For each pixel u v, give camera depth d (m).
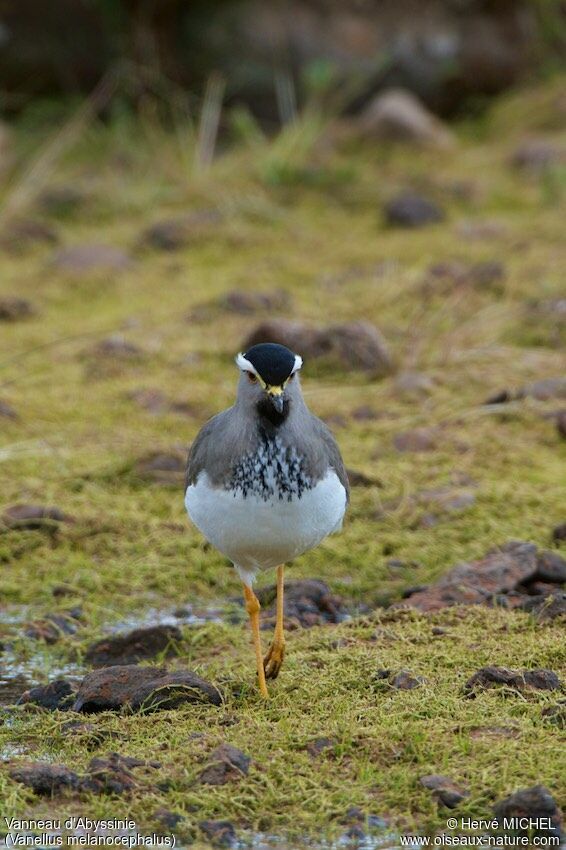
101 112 25.02
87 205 22.44
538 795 7.32
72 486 13.34
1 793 7.73
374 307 17.80
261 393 8.66
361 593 11.33
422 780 7.68
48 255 20.55
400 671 9.11
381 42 24.73
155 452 13.78
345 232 21.20
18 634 10.64
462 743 8.02
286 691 9.13
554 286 18.03
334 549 12.04
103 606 11.27
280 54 24.47
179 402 15.29
